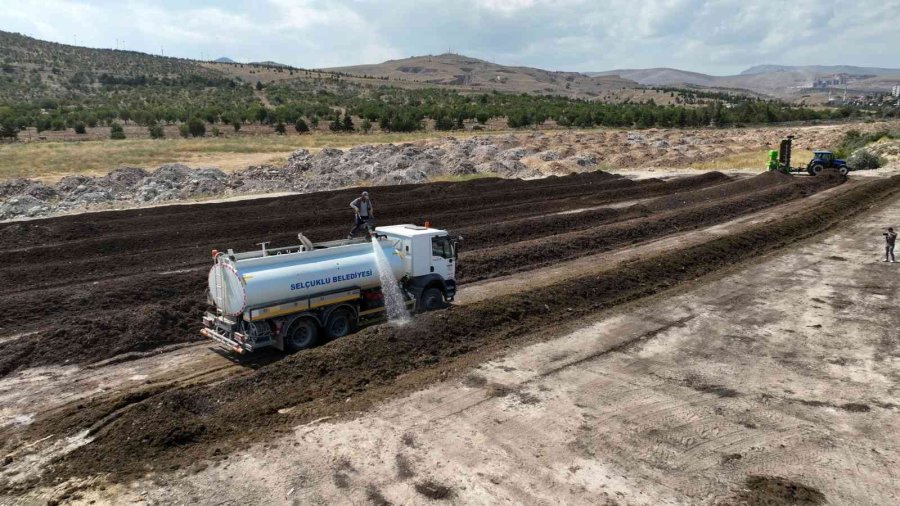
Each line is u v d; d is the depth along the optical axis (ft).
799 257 77.87
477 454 32.01
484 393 39.17
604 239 85.10
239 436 33.68
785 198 124.26
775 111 413.18
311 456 31.63
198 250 76.69
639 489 29.12
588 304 57.41
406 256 51.19
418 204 110.83
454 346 46.62
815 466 31.19
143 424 33.24
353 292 47.11
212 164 171.53
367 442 33.01
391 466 30.78
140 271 69.62
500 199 121.90
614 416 36.32
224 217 99.35
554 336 49.62
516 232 90.12
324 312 46.03
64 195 119.75
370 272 48.26
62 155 175.83
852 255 78.69
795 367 43.96
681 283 66.08
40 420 35.63
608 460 31.58
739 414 36.76
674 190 139.54
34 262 72.90
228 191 129.70
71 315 53.78
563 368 43.32
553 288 58.18
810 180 144.97
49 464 30.71
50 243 82.28
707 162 195.83
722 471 30.68
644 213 108.99
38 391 39.63
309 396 38.32
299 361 41.14
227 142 229.86
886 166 185.98
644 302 59.06
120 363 44.39
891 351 46.80
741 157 202.49
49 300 55.21
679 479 29.96
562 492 28.78
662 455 32.12
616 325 52.54
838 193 130.72
